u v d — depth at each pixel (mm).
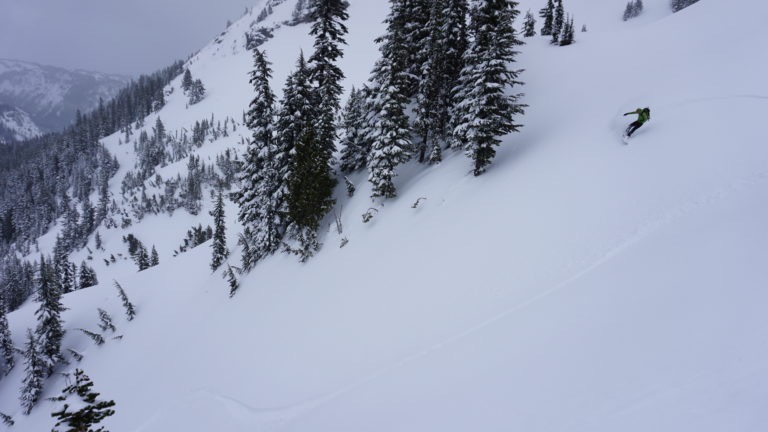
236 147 156250
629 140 16203
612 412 5738
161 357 27938
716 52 19438
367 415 10297
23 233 145625
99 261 117500
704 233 9461
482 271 14641
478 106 19516
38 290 40375
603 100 21391
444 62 25719
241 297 28422
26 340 46906
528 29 47500
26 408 36812
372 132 25828
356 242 24203
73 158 183750
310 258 26188
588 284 10391
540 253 13516
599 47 31062
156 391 23250
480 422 7371
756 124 12891
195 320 30703
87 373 35562
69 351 40406
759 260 7371
